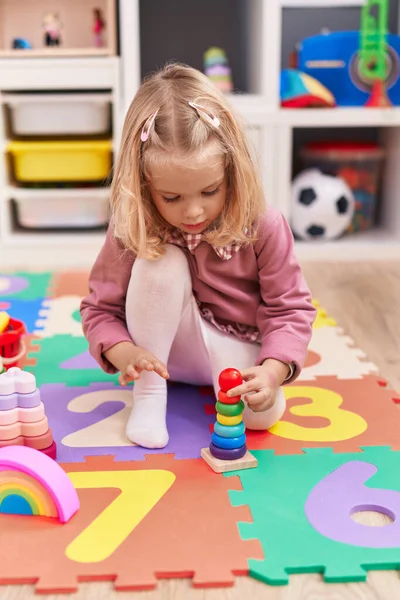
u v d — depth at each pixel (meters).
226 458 0.92
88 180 2.12
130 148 0.93
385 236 2.20
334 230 2.11
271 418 1.01
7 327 1.22
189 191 0.89
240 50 2.34
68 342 1.40
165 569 0.73
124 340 1.01
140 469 0.92
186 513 0.82
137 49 1.97
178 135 0.88
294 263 1.03
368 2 2.05
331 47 2.07
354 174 2.22
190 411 1.09
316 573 0.73
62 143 2.04
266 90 1.98
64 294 1.73
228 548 0.76
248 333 1.07
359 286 1.82
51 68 1.95
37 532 0.79
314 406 1.11
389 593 0.70
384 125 2.22
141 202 0.94
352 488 0.88
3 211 2.07
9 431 0.90
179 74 0.95
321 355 1.34
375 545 0.77
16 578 0.72
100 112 2.05
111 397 1.15
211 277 1.02
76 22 2.21
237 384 0.90
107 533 0.79
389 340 1.43
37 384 1.20
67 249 2.06
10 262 2.06
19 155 2.07
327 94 2.01
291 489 0.87
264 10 1.94
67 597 0.70
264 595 0.70
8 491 0.82
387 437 1.01
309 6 2.25
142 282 0.98
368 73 2.04
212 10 2.31
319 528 0.79
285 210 2.06
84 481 0.89
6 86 1.97
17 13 2.20
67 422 1.06
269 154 2.02
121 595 0.70
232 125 0.93
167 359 1.08
